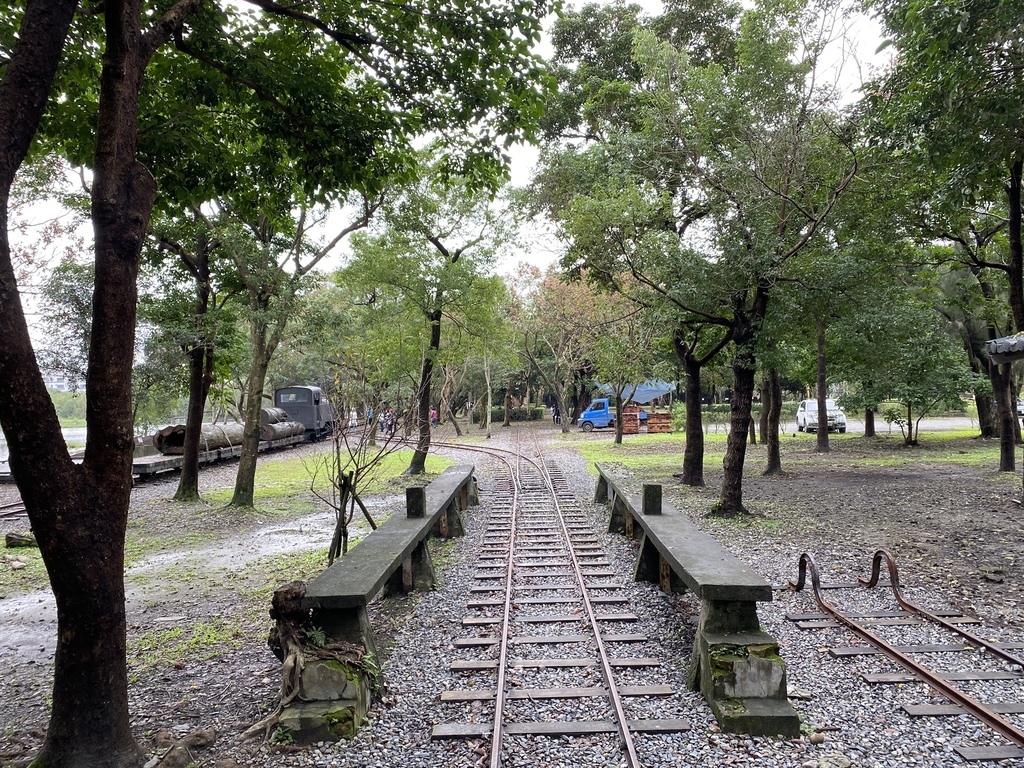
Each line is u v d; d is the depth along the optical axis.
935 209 10.52
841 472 17.64
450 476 12.15
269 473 20.56
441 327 20.05
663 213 12.59
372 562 5.68
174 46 5.97
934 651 5.52
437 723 4.39
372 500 14.45
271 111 6.69
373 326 18.72
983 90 7.42
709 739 4.09
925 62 7.54
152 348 14.27
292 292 12.95
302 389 34.19
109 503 3.77
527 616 6.55
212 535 11.35
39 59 3.54
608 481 11.80
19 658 6.17
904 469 17.94
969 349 24.97
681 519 7.57
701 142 11.21
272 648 4.61
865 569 8.08
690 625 6.15
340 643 4.60
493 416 54.53
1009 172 10.91
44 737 4.46
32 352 3.49
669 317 12.18
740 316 11.14
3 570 9.41
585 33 18.12
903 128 8.35
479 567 8.55
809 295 11.02
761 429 26.59
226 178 7.15
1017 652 5.48
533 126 6.91
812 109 10.40
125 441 3.85
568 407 48.19
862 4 8.84
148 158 6.62
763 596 4.57
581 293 30.36
